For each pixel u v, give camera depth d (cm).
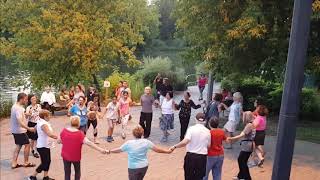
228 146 1325
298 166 1155
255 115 1111
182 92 2975
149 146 775
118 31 2642
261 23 1296
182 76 3144
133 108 2208
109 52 2434
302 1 552
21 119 1038
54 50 2202
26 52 2261
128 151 770
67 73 2372
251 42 1381
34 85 2414
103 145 1335
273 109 1972
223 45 1414
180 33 1769
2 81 3544
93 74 2442
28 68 2438
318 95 1997
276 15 1327
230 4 1394
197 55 1678
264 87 2036
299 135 1567
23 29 2269
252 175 1050
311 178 1049
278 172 580
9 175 1009
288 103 569
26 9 2325
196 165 794
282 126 575
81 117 1266
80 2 2356
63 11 2300
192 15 1502
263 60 1472
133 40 2736
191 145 800
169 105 1412
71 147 822
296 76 564
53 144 1316
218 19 1425
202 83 2527
